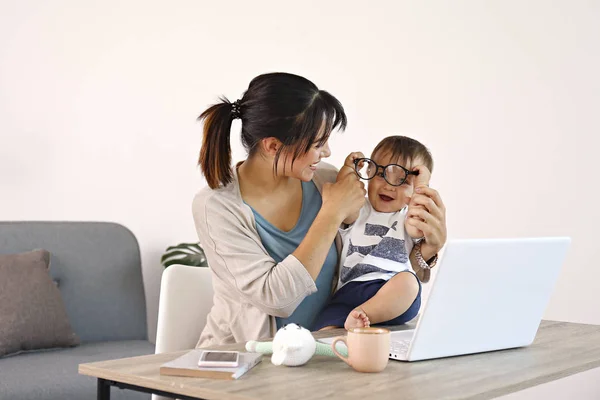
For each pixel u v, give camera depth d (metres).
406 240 1.68
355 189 1.57
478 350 1.32
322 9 3.71
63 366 2.38
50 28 3.10
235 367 1.11
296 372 1.13
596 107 3.39
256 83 1.57
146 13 3.34
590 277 3.39
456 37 3.63
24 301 2.58
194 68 3.46
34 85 3.06
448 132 3.65
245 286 1.51
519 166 3.53
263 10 3.61
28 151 3.04
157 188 3.38
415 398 0.97
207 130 1.59
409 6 3.68
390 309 1.56
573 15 3.45
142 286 3.11
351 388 1.03
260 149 1.60
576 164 3.43
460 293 1.23
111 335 2.97
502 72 3.56
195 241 3.50
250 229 1.60
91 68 3.20
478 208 3.59
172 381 1.06
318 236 1.50
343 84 3.69
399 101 3.70
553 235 3.46
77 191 3.16
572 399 3.33
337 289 1.73
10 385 2.15
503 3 3.55
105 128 3.23
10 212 3.00
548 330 1.63
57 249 2.91
